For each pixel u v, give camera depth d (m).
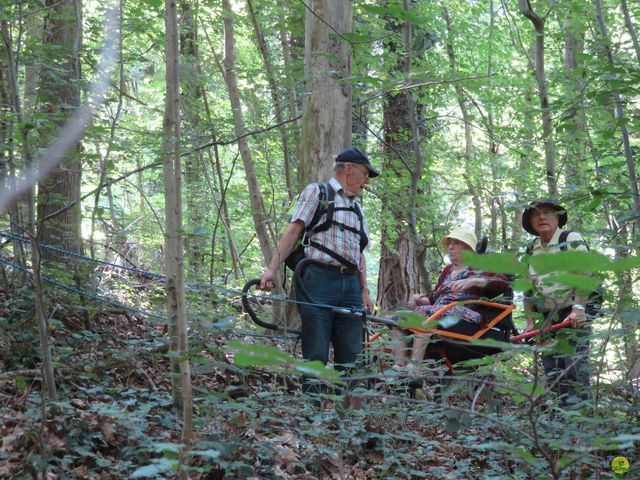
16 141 3.66
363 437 4.02
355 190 4.98
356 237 4.91
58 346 4.97
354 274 4.93
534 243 5.05
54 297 5.25
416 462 4.17
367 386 4.44
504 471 4.00
